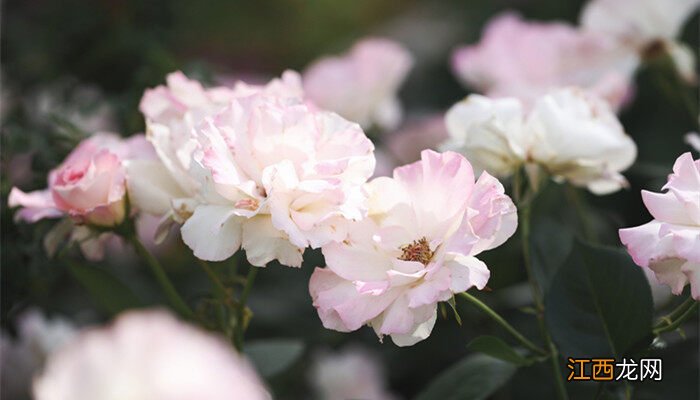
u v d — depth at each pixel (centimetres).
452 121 94
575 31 118
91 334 65
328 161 82
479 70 121
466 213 80
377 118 131
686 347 103
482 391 91
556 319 86
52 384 65
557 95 94
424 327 80
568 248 93
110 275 96
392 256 81
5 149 101
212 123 82
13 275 99
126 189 88
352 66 127
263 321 120
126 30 122
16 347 108
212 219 82
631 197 115
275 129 82
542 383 103
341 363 118
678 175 81
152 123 90
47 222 100
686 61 113
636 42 113
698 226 80
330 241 81
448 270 80
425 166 82
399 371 119
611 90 110
